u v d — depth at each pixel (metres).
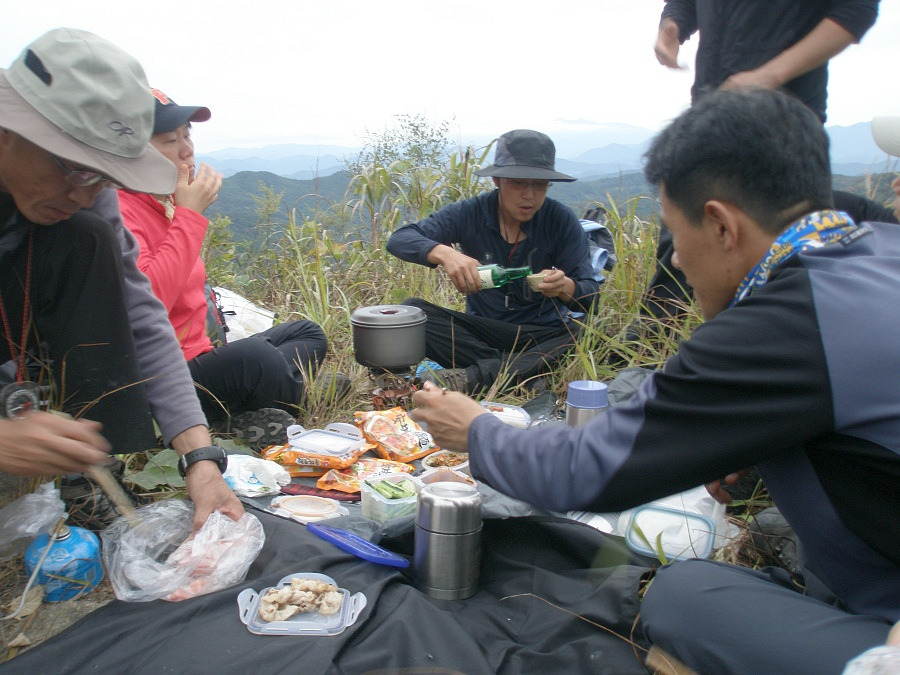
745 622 1.35
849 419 1.17
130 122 1.72
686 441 1.28
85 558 1.88
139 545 1.93
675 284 3.73
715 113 1.32
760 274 1.32
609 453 1.34
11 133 1.69
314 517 2.21
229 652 1.56
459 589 1.86
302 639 1.60
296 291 4.98
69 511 2.09
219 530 1.91
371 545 2.00
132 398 2.04
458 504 1.84
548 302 3.81
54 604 1.86
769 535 2.05
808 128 1.30
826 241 1.29
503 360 3.60
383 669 1.56
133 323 2.09
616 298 3.90
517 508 2.30
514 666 1.64
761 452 1.24
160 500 2.23
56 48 1.68
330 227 5.72
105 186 1.88
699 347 1.28
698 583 1.47
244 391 2.85
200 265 2.92
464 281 3.52
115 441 2.05
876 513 1.21
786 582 1.67
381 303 4.89
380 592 1.79
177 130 2.68
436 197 5.80
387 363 3.10
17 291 2.00
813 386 1.18
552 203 3.84
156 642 1.60
